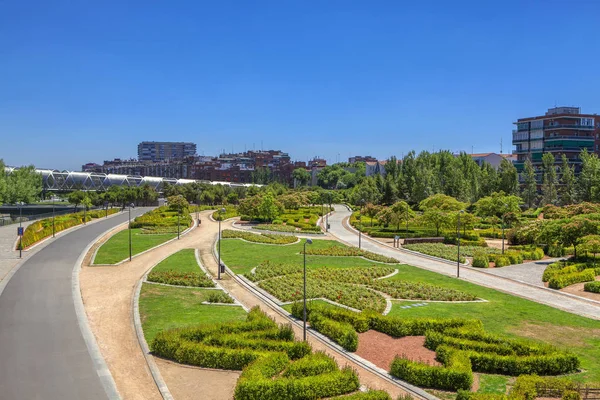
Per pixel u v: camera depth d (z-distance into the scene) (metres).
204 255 59.25
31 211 127.62
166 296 39.12
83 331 30.55
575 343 28.86
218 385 22.94
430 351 27.08
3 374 23.98
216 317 33.28
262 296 39.69
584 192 98.88
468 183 120.88
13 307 35.75
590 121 133.62
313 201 147.25
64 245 66.19
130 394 22.09
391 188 131.12
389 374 24.00
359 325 30.28
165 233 80.12
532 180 116.00
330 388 21.48
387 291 41.03
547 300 39.22
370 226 90.06
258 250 63.16
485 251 62.84
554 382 20.97
